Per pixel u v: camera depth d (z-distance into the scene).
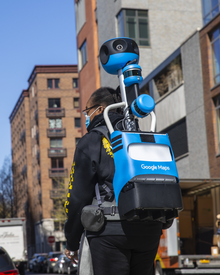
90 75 36.25
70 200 2.15
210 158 22.30
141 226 2.07
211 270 12.93
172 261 13.13
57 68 74.44
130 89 2.33
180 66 25.55
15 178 70.94
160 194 1.99
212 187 16.83
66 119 73.62
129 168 2.02
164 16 31.03
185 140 25.03
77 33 39.62
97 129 2.23
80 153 2.18
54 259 33.72
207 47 22.69
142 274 2.21
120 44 2.40
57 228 69.75
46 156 72.19
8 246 24.44
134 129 2.27
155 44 30.66
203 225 17.48
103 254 2.09
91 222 2.07
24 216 85.62
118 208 2.04
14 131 101.12
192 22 31.48
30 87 82.19
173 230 13.20
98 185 2.16
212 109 22.27
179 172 25.30
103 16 33.12
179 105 25.28
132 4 30.41
